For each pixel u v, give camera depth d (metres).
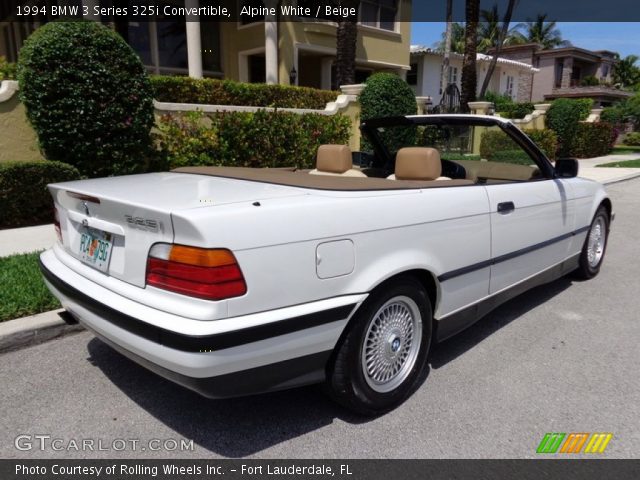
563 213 4.39
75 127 6.92
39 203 6.90
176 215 2.15
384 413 2.89
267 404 2.96
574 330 4.10
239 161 8.99
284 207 2.34
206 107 8.80
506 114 22.52
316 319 2.39
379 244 2.66
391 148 4.63
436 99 27.17
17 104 7.33
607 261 6.22
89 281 2.69
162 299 2.26
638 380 3.29
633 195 11.78
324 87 17.62
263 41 15.22
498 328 4.14
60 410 2.87
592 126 21.66
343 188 2.74
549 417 2.87
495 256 3.51
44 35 6.67
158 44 14.75
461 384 3.22
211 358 2.11
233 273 2.15
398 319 2.91
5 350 3.55
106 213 2.55
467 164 4.28
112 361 3.45
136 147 7.53
